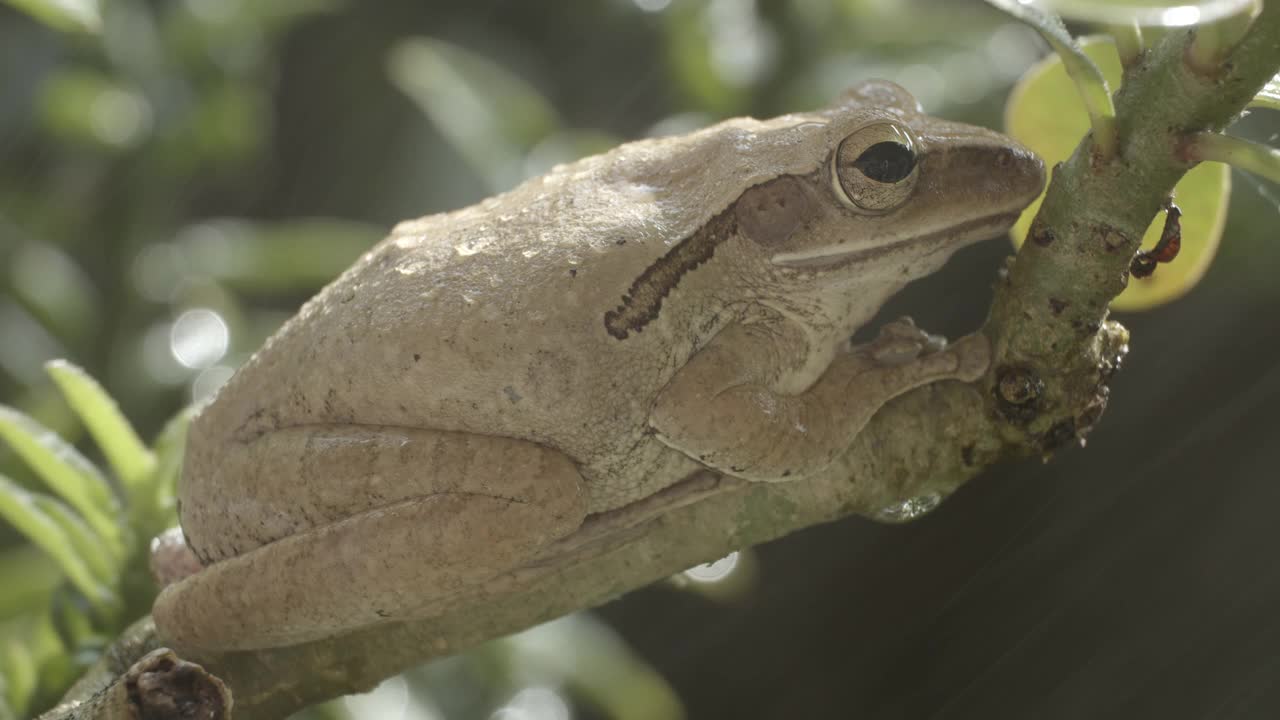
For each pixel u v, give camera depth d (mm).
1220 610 535
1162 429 560
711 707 658
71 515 375
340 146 699
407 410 364
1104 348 357
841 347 376
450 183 642
